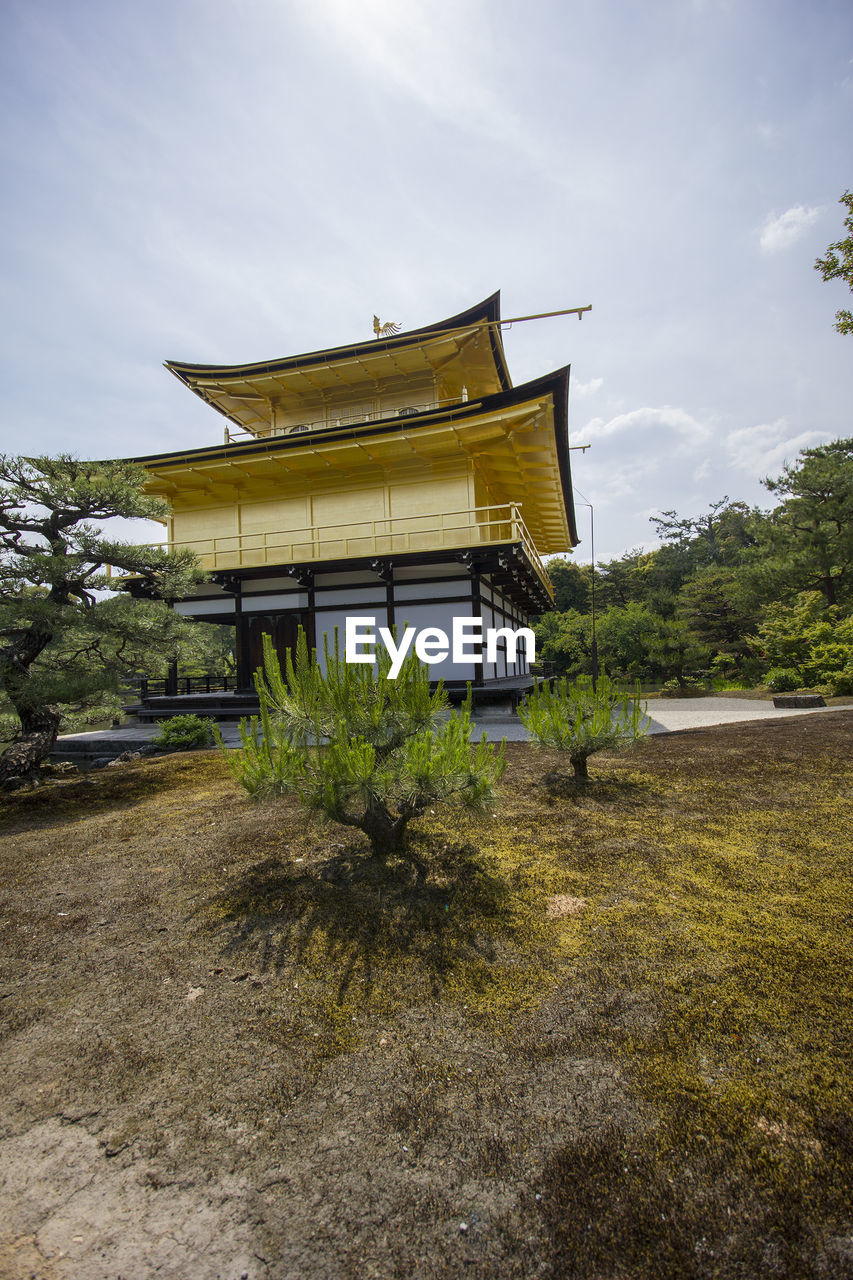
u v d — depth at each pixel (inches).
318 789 209.2
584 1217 90.6
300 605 781.9
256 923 190.7
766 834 234.1
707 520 2603.3
